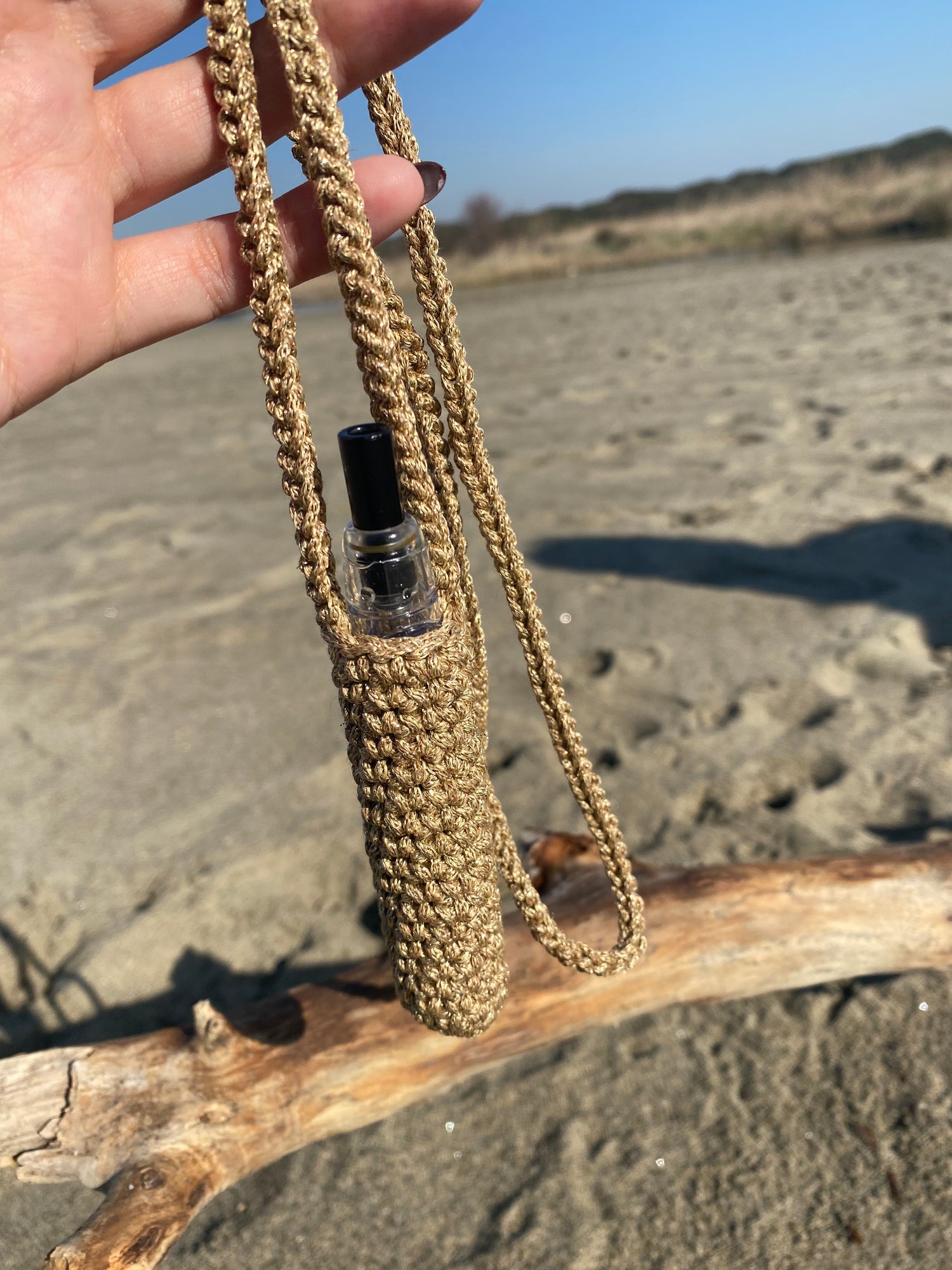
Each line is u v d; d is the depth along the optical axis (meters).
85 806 0.60
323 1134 0.34
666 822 0.53
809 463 1.11
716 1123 0.37
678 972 0.37
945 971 0.43
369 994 0.36
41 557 1.05
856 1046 0.40
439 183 0.24
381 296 0.22
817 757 0.58
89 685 0.76
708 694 0.66
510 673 0.72
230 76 0.21
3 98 0.22
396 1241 0.35
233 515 1.15
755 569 0.85
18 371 0.24
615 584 0.85
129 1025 0.44
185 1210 0.30
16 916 0.51
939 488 0.97
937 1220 0.33
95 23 0.23
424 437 0.25
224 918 0.50
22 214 0.23
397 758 0.23
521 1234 0.34
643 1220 0.34
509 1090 0.40
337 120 0.21
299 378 0.22
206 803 0.60
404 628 0.23
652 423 1.36
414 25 0.22
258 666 0.77
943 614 0.73
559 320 2.66
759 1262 0.32
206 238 0.25
